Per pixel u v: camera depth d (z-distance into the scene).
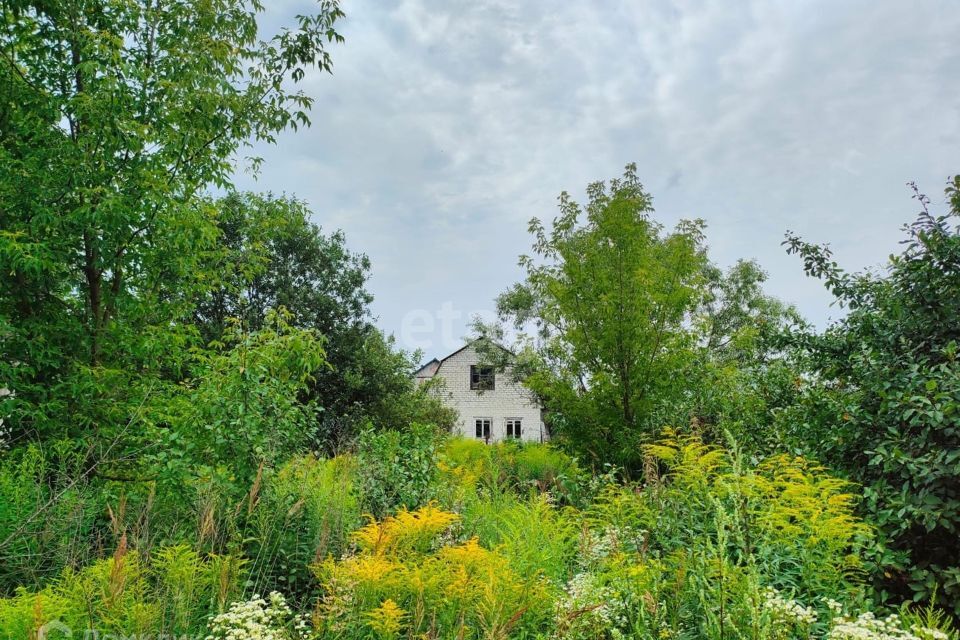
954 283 4.88
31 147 7.62
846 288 5.80
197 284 9.09
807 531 4.04
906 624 3.51
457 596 3.87
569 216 11.31
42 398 6.98
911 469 4.12
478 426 33.66
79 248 7.85
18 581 4.34
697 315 11.02
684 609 3.67
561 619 3.64
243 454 5.31
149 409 6.74
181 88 8.15
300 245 19.44
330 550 4.96
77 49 7.98
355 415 18.08
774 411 6.65
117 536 4.10
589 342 10.56
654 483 5.31
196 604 3.93
